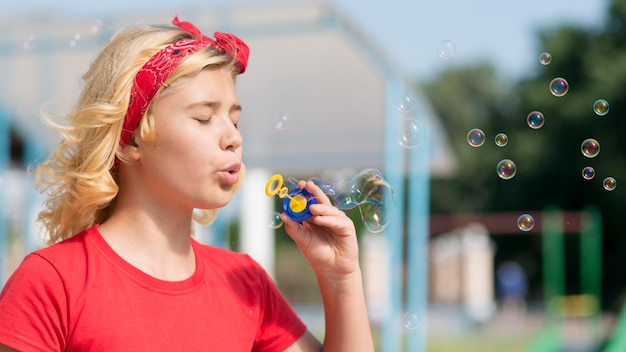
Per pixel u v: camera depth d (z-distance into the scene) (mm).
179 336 1146
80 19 5117
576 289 16188
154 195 1202
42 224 1299
